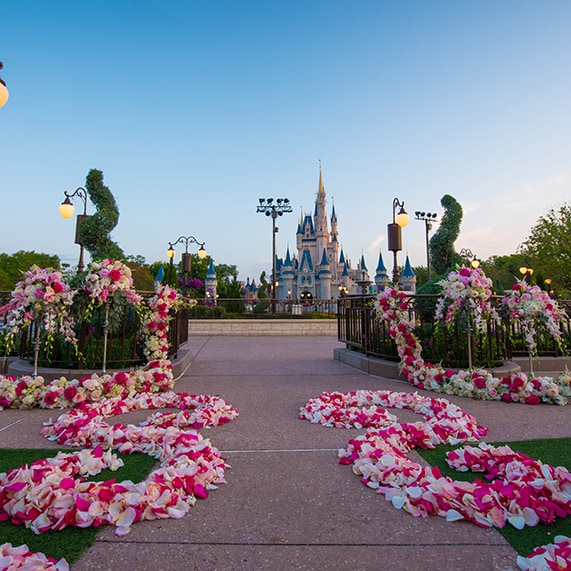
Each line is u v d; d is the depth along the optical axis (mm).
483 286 5367
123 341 5598
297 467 2883
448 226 8148
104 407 4184
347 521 2139
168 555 1825
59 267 5105
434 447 3273
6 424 3875
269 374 6828
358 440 3111
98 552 1835
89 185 9492
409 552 1856
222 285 68062
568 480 2318
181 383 6016
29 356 5793
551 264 31484
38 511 2049
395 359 6594
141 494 2195
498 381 4910
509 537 1975
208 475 2543
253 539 1964
